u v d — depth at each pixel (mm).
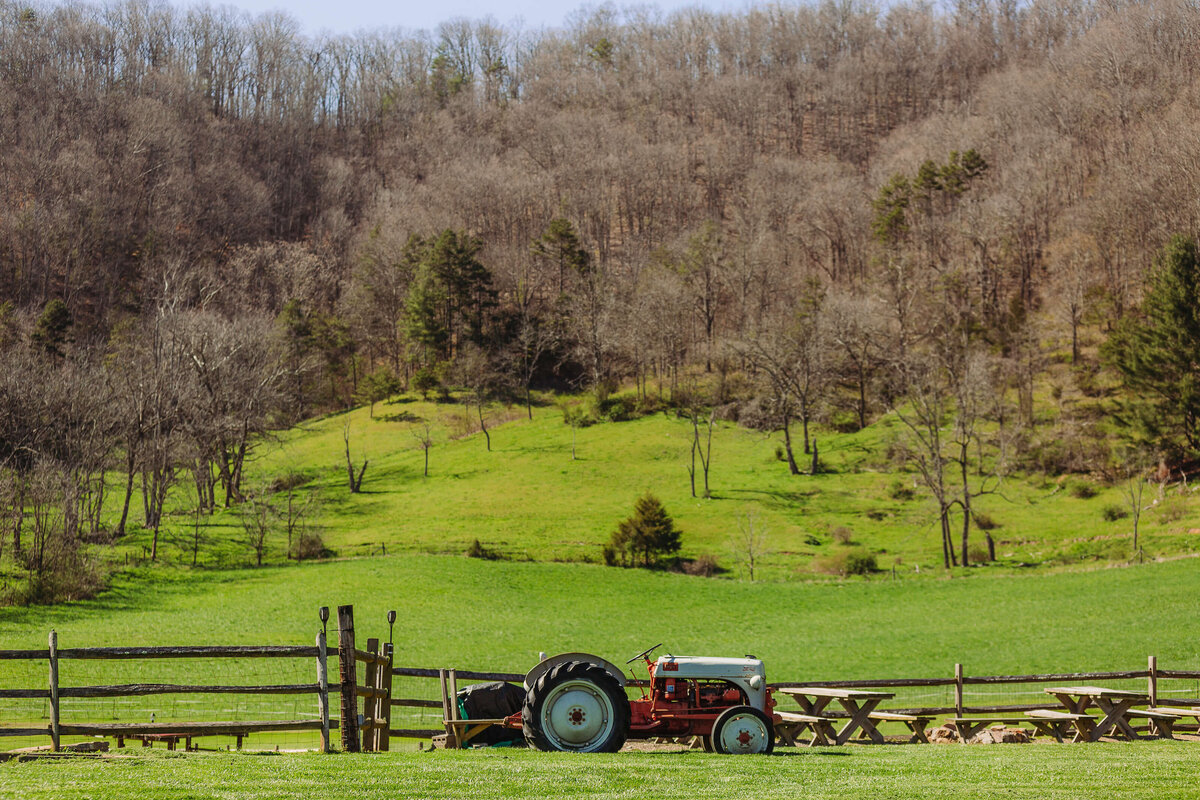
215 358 93688
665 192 182250
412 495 97312
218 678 36000
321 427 125688
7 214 137625
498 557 74625
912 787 9398
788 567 73250
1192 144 110875
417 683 34938
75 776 9172
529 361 138500
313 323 135125
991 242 128375
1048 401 100750
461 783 9094
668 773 10125
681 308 129625
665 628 51094
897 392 108188
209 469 89750
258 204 167500
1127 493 82062
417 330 137375
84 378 82688
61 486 67375
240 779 9109
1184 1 150750
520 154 197000
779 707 27703
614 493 96000
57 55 183750
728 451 106625
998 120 158250
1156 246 112062
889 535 80938
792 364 106688
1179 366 87125
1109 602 47969
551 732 12445
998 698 31234
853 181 158000
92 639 45250
